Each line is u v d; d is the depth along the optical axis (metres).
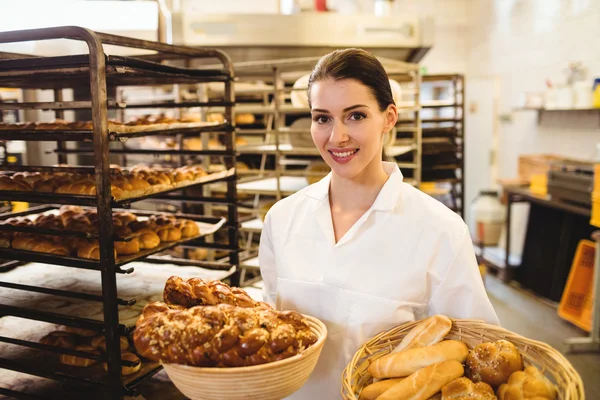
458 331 1.26
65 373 1.77
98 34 1.47
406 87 4.78
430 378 1.10
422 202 1.31
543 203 4.59
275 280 1.57
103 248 1.53
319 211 1.38
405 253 1.29
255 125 5.18
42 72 1.63
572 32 5.02
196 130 1.98
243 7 6.43
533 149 5.90
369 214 1.31
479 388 1.08
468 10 7.50
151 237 1.97
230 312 1.09
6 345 1.97
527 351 1.17
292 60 2.95
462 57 7.66
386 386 1.13
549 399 1.04
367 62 1.14
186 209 4.03
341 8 6.98
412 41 4.33
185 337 1.03
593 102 4.36
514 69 6.24
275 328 1.09
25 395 1.76
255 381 1.00
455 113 4.98
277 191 3.24
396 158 4.28
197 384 1.02
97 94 1.46
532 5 5.77
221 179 2.14
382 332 1.27
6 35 1.53
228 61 2.11
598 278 3.74
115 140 1.54
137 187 1.94
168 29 4.06
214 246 2.30
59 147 2.71
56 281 2.25
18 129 1.81
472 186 7.11
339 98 1.13
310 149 3.06
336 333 1.33
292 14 4.16
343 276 1.32
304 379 1.09
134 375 1.70
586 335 4.07
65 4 2.05
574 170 4.36
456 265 1.28
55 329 2.06
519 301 4.89
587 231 4.61
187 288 1.24
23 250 1.71
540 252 5.10
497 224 6.41
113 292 1.56
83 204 1.55
